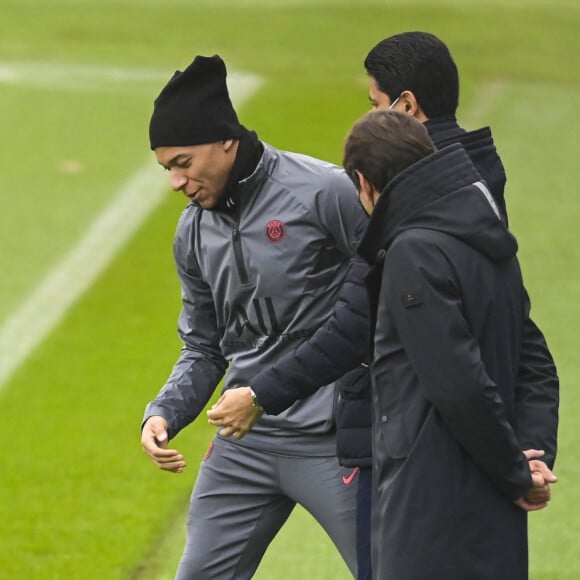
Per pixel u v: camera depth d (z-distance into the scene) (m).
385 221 10.66
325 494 13.34
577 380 25.14
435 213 10.51
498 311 10.74
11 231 36.06
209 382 13.95
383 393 10.92
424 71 13.23
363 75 51.75
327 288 13.08
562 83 50.00
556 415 11.55
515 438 10.55
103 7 61.72
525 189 37.78
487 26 58.00
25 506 21.00
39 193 39.09
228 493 13.88
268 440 13.47
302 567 18.38
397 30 58.03
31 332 29.55
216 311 13.62
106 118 46.03
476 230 10.52
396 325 10.51
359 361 12.02
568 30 57.69
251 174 12.75
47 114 46.28
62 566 18.89
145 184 40.03
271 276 12.95
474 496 10.63
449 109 13.36
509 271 10.95
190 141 12.42
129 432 24.12
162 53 55.16
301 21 59.28
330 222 12.82
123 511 20.81
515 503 10.88
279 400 12.03
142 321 30.08
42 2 62.34
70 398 25.84
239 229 12.95
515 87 49.09
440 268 10.35
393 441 10.81
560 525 19.42
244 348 13.48
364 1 61.75
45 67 52.44
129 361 27.81
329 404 13.17
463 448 10.61
